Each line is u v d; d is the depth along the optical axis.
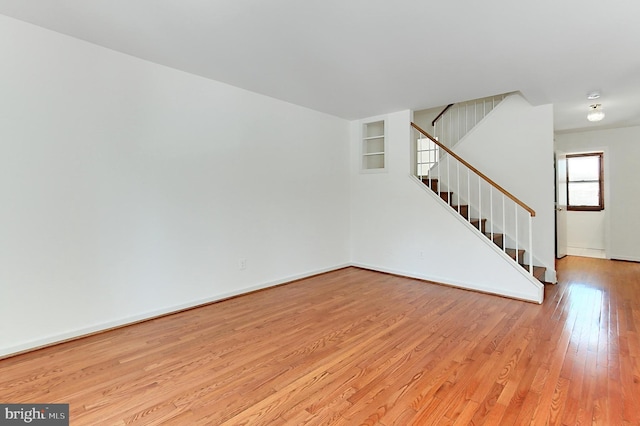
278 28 2.43
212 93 3.56
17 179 2.41
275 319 3.13
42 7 2.21
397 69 3.20
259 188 4.07
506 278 3.84
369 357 2.38
